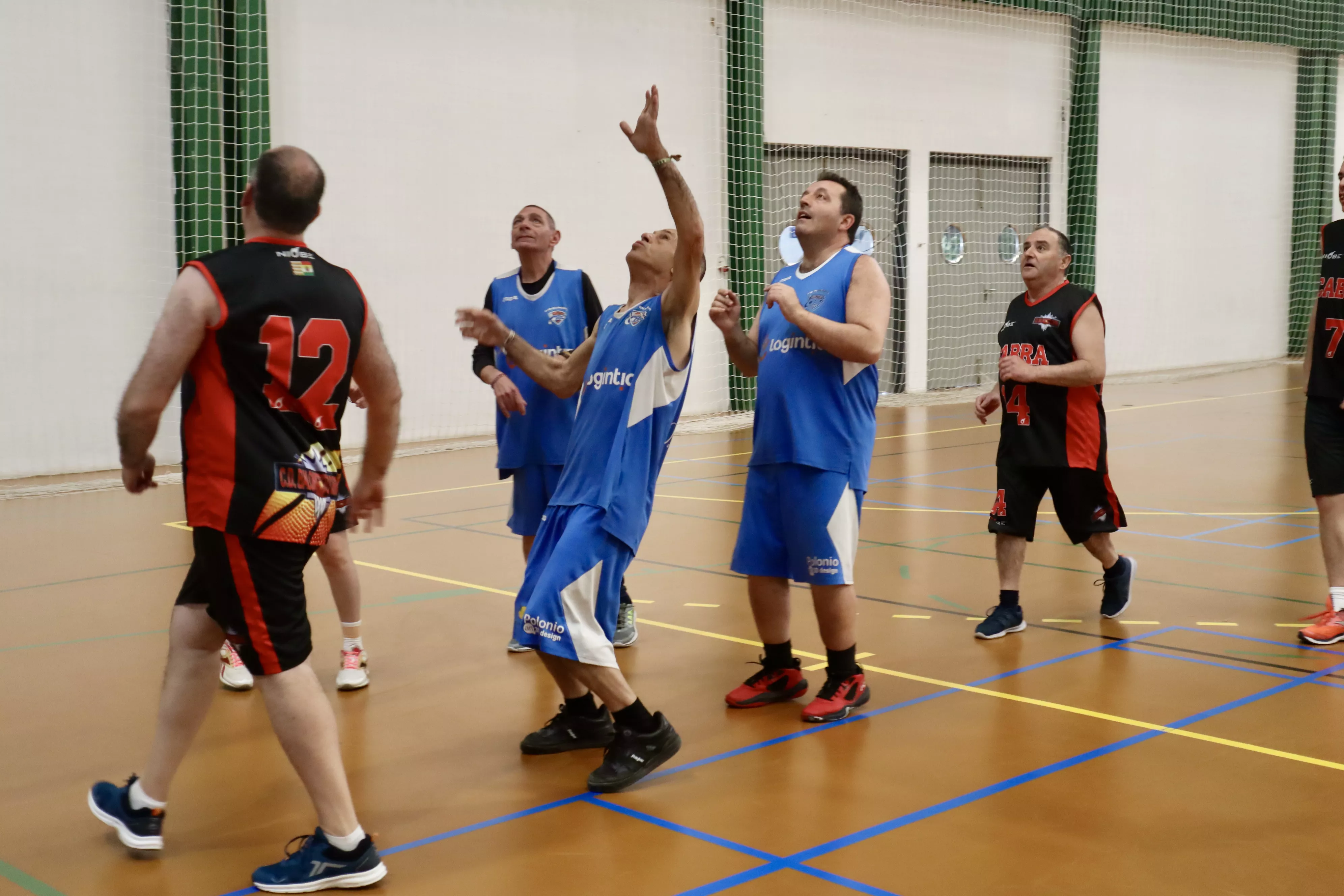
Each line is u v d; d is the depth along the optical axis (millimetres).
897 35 13617
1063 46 15039
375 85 10188
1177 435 10219
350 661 3881
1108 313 15898
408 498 7746
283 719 2410
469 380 10984
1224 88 16688
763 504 3586
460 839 2709
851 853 2592
